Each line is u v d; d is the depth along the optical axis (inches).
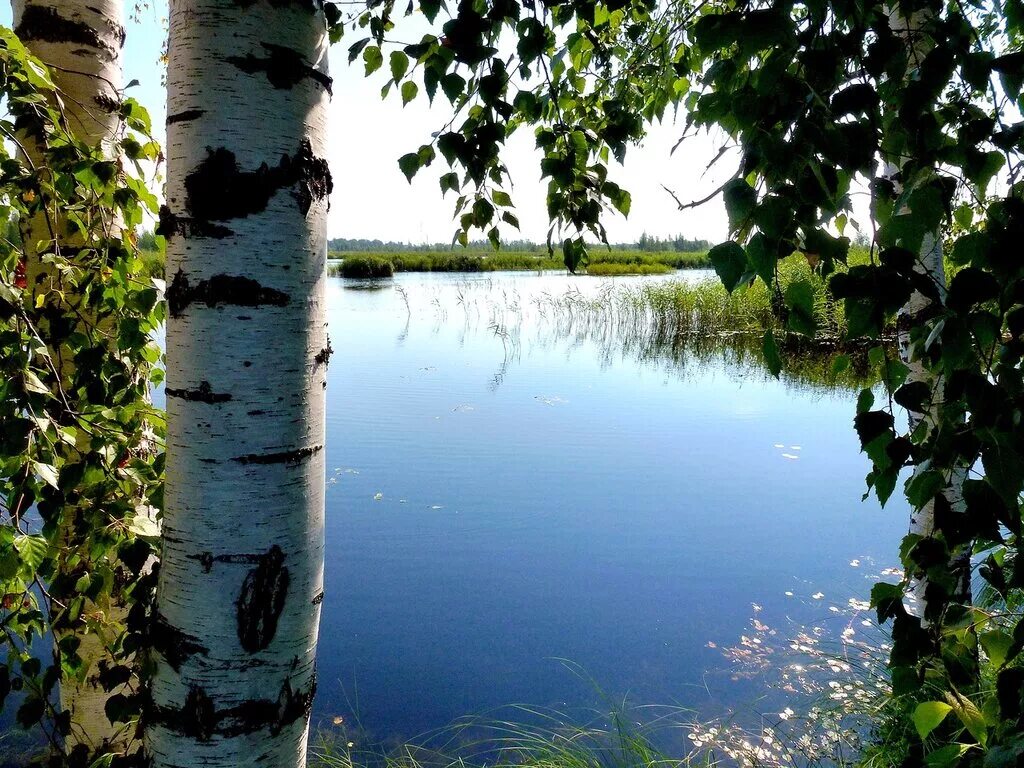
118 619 66.8
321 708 110.0
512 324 565.0
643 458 227.3
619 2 56.1
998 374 36.9
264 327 41.0
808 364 380.5
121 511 54.4
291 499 42.6
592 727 105.3
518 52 57.2
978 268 34.4
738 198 34.5
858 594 143.0
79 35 65.9
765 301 459.8
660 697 111.9
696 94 82.2
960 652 44.1
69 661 59.9
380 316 614.5
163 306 62.1
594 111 87.0
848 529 174.1
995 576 39.9
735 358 413.7
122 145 65.7
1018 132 37.6
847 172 36.2
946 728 84.7
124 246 63.9
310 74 42.1
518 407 293.3
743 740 101.1
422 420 270.1
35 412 51.2
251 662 42.0
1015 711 39.0
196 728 42.0
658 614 135.1
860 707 104.0
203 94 39.6
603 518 179.6
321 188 43.4
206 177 39.8
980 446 35.8
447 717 107.7
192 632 41.8
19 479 50.1
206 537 41.4
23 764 92.0
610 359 414.3
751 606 138.4
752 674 117.4
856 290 34.8
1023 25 40.8
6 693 55.2
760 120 36.0
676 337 482.3
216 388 40.9
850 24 43.1
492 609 137.1
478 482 204.1
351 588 144.9
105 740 68.8
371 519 178.5
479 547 162.9
